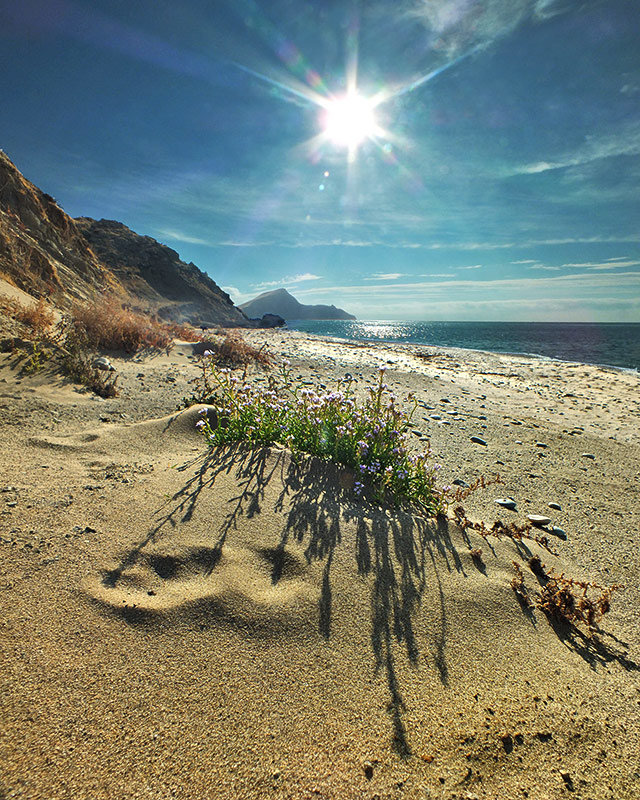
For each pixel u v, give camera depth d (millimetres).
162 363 9094
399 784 1480
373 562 2766
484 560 3105
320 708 1721
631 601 2938
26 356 6117
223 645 1953
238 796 1359
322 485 3730
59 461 3539
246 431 4434
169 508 3010
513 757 1654
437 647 2166
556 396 11438
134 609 2064
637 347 34125
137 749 1451
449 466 5398
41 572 2182
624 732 1843
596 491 4957
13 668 1645
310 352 18375
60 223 22344
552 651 2314
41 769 1334
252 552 2666
